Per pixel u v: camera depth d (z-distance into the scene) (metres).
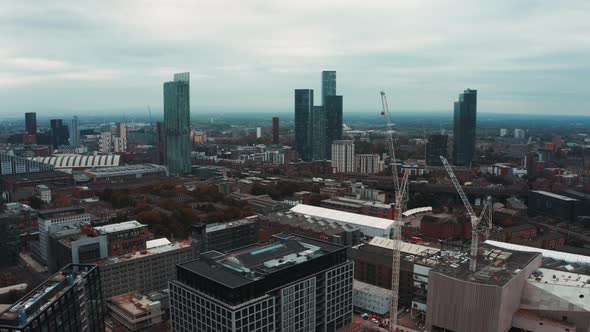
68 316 188.88
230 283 196.25
